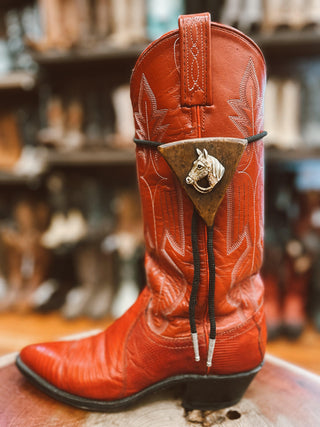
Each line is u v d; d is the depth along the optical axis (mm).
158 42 528
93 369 663
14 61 1828
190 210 572
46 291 1845
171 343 625
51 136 1625
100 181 2014
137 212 1707
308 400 712
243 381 643
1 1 1781
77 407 679
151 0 1573
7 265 1892
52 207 1892
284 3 1355
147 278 663
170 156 515
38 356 715
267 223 1579
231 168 521
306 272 1537
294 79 1524
